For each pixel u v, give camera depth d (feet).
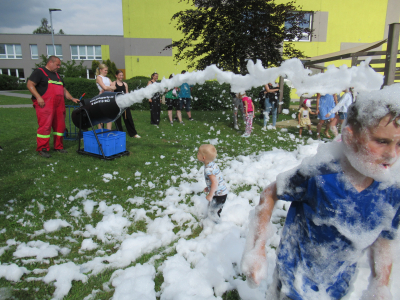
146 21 62.64
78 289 7.09
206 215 10.77
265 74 8.35
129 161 16.92
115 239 9.29
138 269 7.66
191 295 6.75
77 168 15.34
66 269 7.55
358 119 3.12
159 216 10.83
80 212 10.89
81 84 47.96
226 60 31.30
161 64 64.80
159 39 63.52
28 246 8.71
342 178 3.52
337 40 61.98
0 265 7.72
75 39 107.76
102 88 20.06
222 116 37.40
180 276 7.36
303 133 27.27
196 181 14.34
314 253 3.96
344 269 4.08
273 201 4.29
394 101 2.84
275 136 25.64
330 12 60.34
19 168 14.88
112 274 7.55
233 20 28.73
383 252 3.99
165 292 6.88
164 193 12.87
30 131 24.13
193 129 27.96
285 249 4.28
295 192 3.94
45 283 7.24
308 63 37.17
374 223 3.58
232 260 7.97
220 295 6.96
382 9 60.54
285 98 46.06
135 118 33.45
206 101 44.86
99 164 16.17
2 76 99.09
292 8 31.68
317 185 3.67
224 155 18.94
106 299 6.76
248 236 4.38
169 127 28.53
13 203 11.21
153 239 9.16
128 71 64.85
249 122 24.76
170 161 17.43
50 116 16.81
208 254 8.30
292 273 4.12
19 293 6.86
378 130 2.96
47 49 112.27
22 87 103.86
